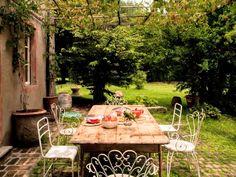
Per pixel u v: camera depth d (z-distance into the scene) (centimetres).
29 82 784
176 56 1041
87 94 1572
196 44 969
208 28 912
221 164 493
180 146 414
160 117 920
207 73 1055
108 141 328
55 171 439
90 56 1134
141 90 1839
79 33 1096
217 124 855
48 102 851
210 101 1106
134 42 1145
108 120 399
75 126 713
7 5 570
